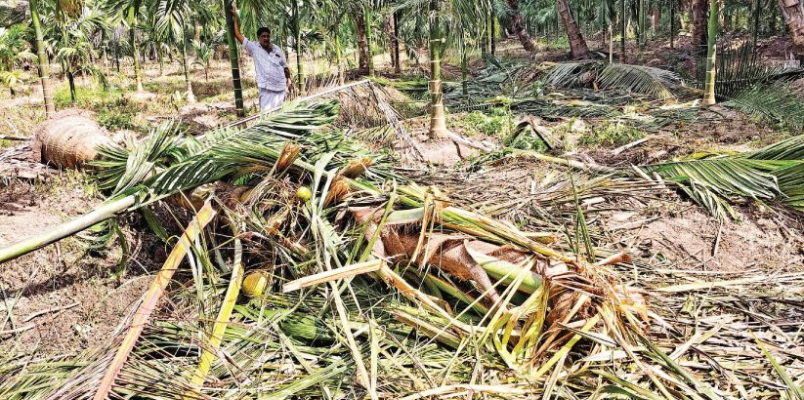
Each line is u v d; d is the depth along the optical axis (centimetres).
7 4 1858
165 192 430
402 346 326
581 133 928
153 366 309
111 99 1590
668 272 443
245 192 442
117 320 384
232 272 381
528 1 3488
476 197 554
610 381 307
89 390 282
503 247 369
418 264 381
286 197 432
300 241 412
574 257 356
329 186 435
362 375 294
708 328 367
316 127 534
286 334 356
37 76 2272
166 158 489
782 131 892
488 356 328
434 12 854
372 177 514
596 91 1437
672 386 308
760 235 514
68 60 1595
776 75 1252
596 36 3341
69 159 572
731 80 1238
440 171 663
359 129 792
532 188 580
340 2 1482
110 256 441
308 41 1725
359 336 353
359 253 402
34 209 489
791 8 1366
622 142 862
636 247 482
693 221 531
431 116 891
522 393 299
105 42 2395
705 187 574
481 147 834
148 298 338
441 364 329
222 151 442
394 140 821
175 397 294
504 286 367
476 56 2253
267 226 408
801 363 333
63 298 398
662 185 584
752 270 464
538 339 326
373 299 380
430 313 362
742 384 314
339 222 426
